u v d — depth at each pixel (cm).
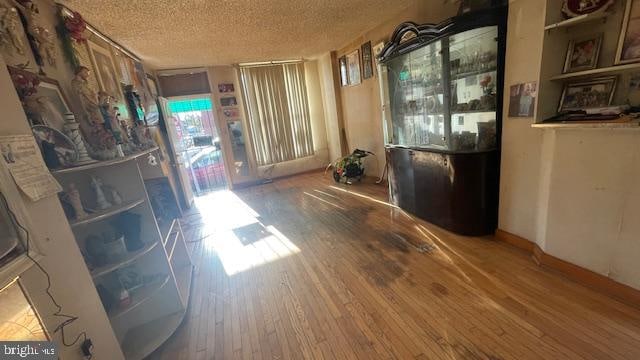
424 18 313
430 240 263
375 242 275
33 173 113
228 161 550
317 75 588
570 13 162
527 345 145
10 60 138
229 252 299
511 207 230
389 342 159
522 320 160
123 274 186
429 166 280
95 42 255
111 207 169
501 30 211
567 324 153
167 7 246
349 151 547
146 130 307
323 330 175
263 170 584
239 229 358
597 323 151
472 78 241
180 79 503
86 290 135
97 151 168
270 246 299
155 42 332
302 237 310
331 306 195
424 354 148
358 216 345
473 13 213
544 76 176
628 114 148
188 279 246
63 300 120
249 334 180
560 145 178
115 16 247
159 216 240
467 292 189
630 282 159
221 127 533
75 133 153
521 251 224
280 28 345
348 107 521
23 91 136
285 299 210
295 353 161
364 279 220
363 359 150
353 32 414
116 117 207
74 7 219
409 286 204
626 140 148
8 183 101
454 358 143
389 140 354
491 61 223
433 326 165
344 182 506
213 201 495
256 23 315
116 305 172
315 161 625
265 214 400
